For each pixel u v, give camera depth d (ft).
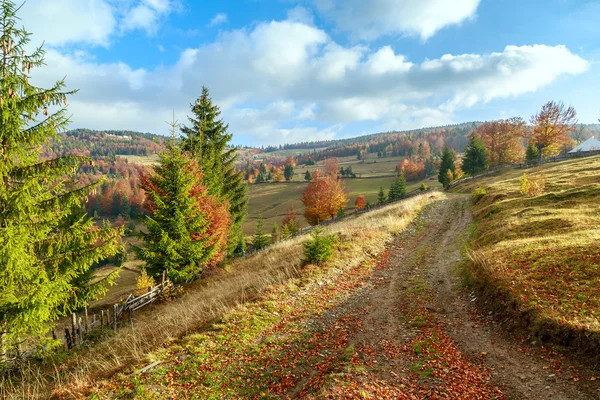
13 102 27.14
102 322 47.75
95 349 38.40
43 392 28.55
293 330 35.88
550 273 34.81
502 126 235.40
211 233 69.92
